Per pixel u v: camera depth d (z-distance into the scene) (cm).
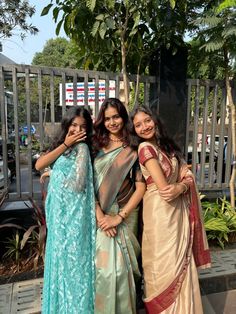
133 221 182
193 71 372
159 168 173
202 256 193
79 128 174
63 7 287
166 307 172
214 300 242
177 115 341
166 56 328
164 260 172
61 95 321
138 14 266
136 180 181
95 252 171
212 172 390
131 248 177
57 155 174
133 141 181
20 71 299
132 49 326
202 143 380
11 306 216
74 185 165
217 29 303
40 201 320
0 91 296
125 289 170
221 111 379
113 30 303
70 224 166
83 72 320
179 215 179
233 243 329
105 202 174
